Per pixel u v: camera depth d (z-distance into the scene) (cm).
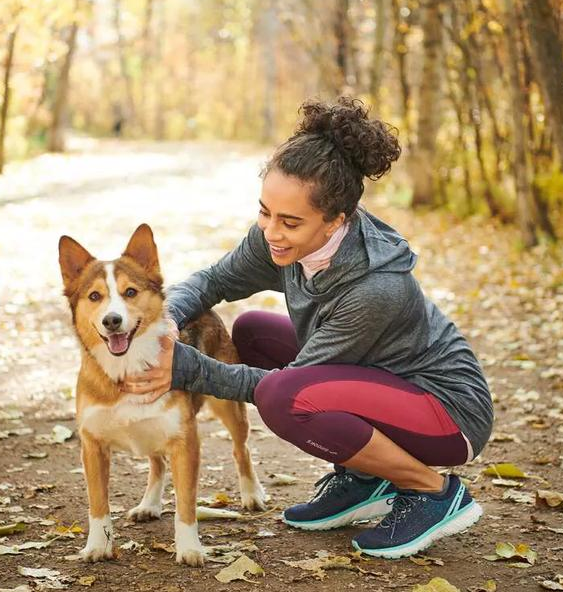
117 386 355
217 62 6238
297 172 340
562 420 565
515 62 1129
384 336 366
